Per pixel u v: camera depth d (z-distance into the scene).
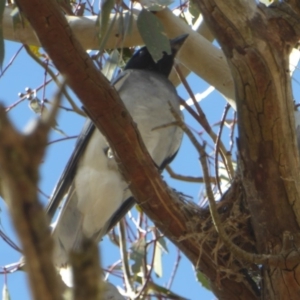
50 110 1.45
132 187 5.25
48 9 4.39
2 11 5.39
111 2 5.52
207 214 5.77
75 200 6.86
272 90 4.56
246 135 4.83
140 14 5.61
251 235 5.67
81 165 6.92
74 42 4.49
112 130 4.86
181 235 5.50
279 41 4.55
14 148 1.28
